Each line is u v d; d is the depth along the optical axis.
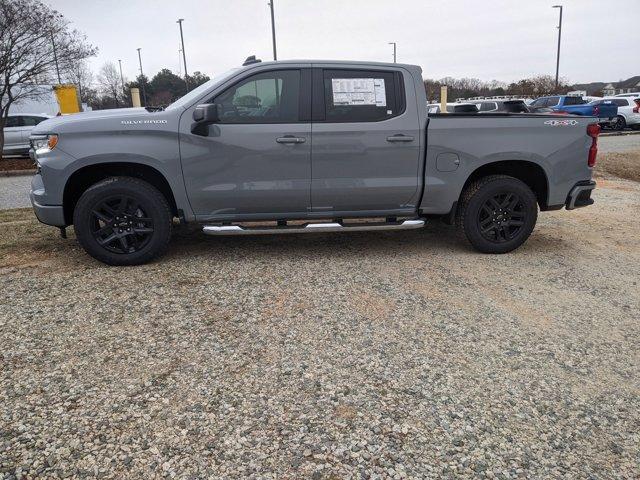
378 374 3.07
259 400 2.80
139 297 4.16
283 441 2.48
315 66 4.91
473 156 5.14
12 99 14.51
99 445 2.43
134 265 4.95
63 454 2.37
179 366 3.12
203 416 2.65
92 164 4.68
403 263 5.11
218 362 3.17
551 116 5.24
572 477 2.29
